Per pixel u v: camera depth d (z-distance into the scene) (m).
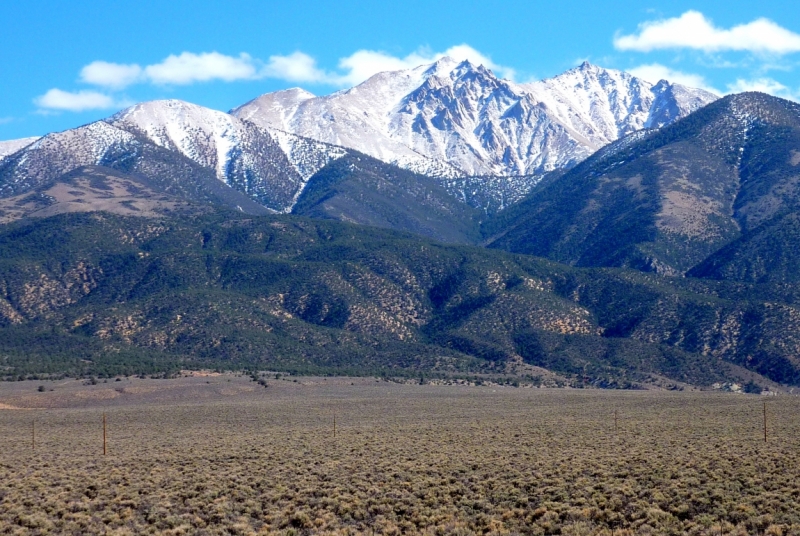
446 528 43.56
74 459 69.00
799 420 86.25
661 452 61.69
